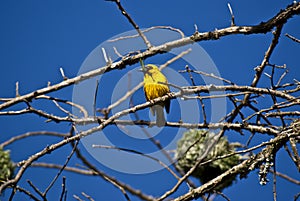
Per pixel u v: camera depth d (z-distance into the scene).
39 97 10.06
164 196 9.31
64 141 8.66
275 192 8.98
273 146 9.12
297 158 8.92
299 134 8.76
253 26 9.54
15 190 7.94
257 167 9.25
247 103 10.05
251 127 9.88
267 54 9.88
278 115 9.49
